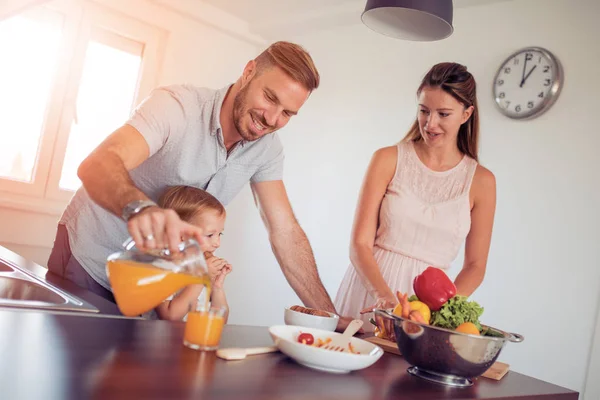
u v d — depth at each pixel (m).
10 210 3.48
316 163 3.98
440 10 1.70
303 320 1.32
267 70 1.51
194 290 1.68
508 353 2.86
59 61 3.58
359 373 1.05
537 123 2.91
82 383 0.70
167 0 3.87
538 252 2.83
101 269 1.66
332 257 3.77
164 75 3.99
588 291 2.64
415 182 1.97
